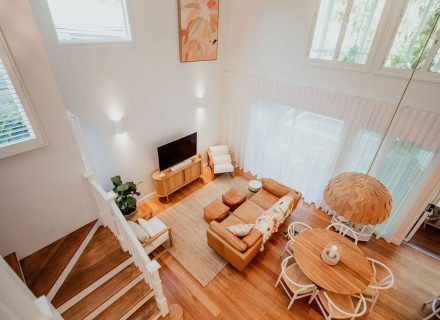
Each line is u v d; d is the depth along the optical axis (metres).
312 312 3.30
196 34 4.67
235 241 3.46
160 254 4.08
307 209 5.21
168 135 5.14
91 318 2.38
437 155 3.50
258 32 4.86
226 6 5.06
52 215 2.66
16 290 0.89
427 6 3.10
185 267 3.87
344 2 3.70
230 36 5.35
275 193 4.90
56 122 2.37
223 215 4.47
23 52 1.99
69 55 3.21
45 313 1.07
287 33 4.47
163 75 4.50
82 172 2.75
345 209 1.95
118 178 4.17
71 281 2.49
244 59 5.32
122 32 3.74
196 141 5.61
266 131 5.57
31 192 2.42
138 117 4.39
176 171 5.16
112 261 2.72
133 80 4.05
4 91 1.98
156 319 2.75
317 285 2.93
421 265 4.01
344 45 3.93
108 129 4.02
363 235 4.31
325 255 3.10
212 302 3.39
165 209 5.08
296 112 4.83
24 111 2.11
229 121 6.28
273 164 5.77
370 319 3.23
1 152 2.07
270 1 4.46
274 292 3.54
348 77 4.03
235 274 3.78
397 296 3.52
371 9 3.52
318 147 4.78
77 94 3.46
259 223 3.95
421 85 3.40
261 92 5.26
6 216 2.31
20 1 1.87
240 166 6.57
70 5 3.09
